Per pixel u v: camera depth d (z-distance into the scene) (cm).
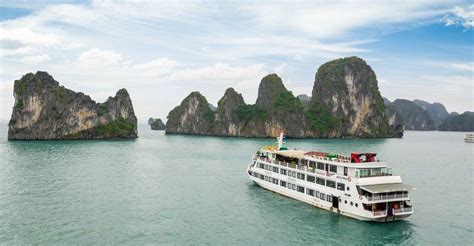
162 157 11519
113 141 19875
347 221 4638
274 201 5606
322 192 5100
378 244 3984
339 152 13912
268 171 6322
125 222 4588
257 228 4431
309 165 5469
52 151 12862
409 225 4597
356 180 4578
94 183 6906
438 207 5522
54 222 4528
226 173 8306
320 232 4300
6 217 4697
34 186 6506
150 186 6744
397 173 8750
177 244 3912
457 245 4006
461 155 13550
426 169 9494
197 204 5478
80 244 3850
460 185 7275
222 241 4022
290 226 4491
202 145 17225
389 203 4569
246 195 6031
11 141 18588
